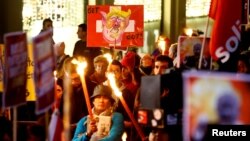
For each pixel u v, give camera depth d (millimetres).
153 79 6230
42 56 6246
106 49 14070
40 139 7055
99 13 12344
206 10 16297
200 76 5492
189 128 5496
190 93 5488
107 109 8438
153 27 17234
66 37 17188
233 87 5535
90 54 13227
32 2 16969
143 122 6352
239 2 7539
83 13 17125
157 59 8789
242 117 5543
